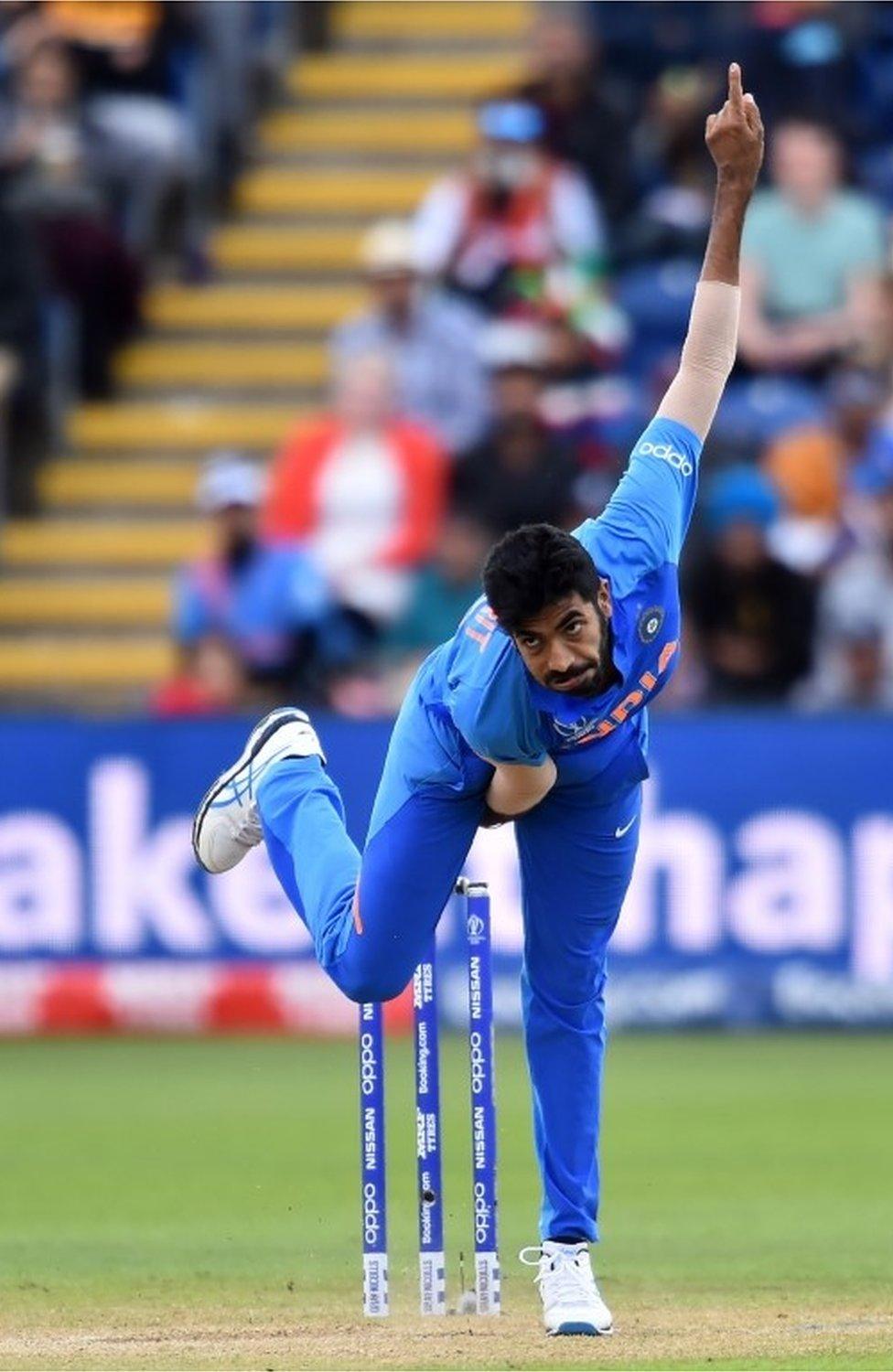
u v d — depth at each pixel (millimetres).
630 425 43719
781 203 45625
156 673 47281
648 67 50250
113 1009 40375
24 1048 39562
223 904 40125
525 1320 18328
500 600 15570
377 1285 18375
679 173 47812
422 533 43062
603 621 16172
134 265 51000
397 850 17281
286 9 58469
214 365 52250
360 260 53938
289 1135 30375
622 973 39688
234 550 41719
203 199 54938
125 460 50969
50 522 49969
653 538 17031
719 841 39312
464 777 17016
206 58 54969
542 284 46219
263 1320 18406
